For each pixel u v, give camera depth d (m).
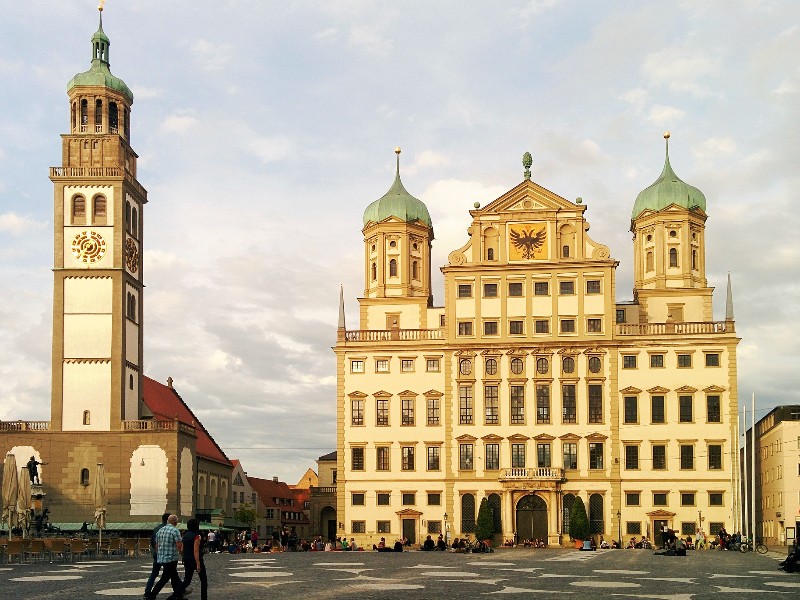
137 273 116.62
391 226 135.25
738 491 115.62
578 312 122.12
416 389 123.50
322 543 109.81
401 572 52.78
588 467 119.44
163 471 107.06
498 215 125.38
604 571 55.34
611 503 118.44
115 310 110.12
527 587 42.28
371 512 122.12
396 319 131.88
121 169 111.75
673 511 117.50
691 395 118.94
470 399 122.31
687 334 119.75
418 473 122.06
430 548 104.88
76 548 63.69
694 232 128.50
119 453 107.38
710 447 118.06
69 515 106.56
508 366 122.19
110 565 57.31
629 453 119.25
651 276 128.50
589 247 123.44
